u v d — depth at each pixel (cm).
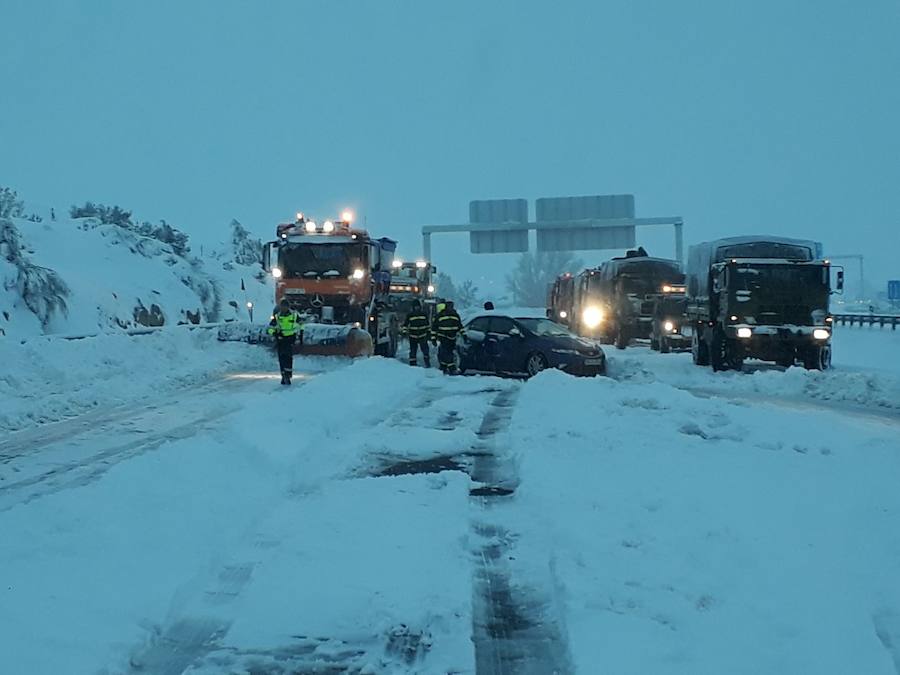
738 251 2331
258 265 6291
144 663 488
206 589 593
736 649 469
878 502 743
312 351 2178
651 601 537
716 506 738
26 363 1652
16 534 681
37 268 3225
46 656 473
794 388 1795
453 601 556
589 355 1991
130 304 3834
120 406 1466
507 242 4756
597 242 4669
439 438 1117
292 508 772
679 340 2873
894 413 1483
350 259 2331
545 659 491
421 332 2303
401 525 710
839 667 447
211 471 881
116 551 645
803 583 559
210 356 2191
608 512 722
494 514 768
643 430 1103
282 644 506
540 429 1125
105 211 5497
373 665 479
